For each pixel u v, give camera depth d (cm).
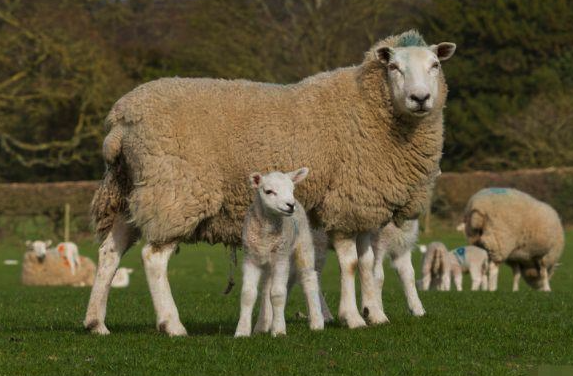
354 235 1222
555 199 4572
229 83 1204
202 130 1170
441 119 1222
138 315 1550
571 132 5006
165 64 5291
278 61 4812
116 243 1230
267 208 1098
